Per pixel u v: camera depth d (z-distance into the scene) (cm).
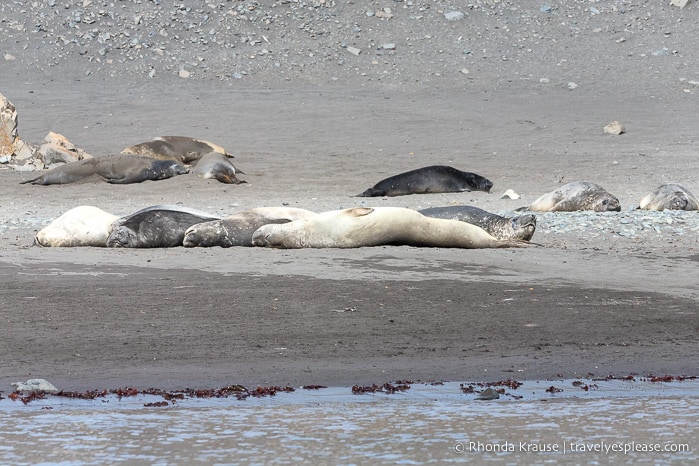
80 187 9594
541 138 13312
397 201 8862
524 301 4225
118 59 18488
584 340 3609
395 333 3656
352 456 2353
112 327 3675
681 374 3203
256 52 18950
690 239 6331
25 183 9756
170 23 19812
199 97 16338
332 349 3428
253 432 2530
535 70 18338
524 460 2341
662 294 4434
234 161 11406
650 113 15150
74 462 2286
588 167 11069
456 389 2988
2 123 11206
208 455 2344
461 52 19125
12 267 4938
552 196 8062
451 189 9612
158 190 9444
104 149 12450
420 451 2394
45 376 3062
